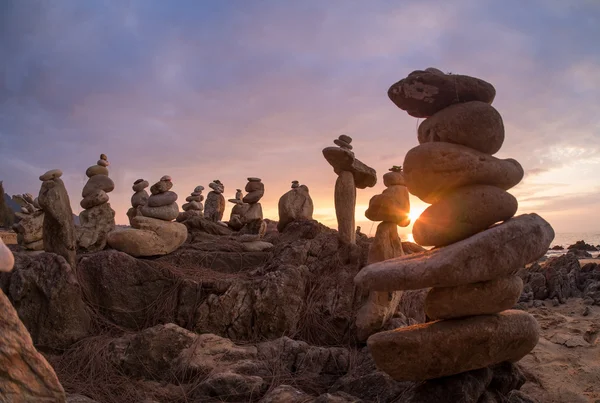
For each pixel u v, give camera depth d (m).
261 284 8.19
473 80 5.45
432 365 4.99
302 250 9.34
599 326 9.97
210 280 8.38
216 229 13.05
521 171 5.47
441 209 5.20
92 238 9.82
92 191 10.09
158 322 8.20
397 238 8.32
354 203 9.93
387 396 5.70
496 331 5.03
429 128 5.51
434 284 4.70
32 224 10.24
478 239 4.67
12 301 7.44
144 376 6.59
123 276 8.34
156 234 9.55
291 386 5.91
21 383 3.00
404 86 5.59
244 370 6.50
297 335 8.07
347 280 8.84
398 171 9.01
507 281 5.05
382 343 5.00
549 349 8.98
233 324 8.01
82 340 7.36
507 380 5.53
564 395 7.10
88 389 6.30
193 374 6.50
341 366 6.90
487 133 5.28
